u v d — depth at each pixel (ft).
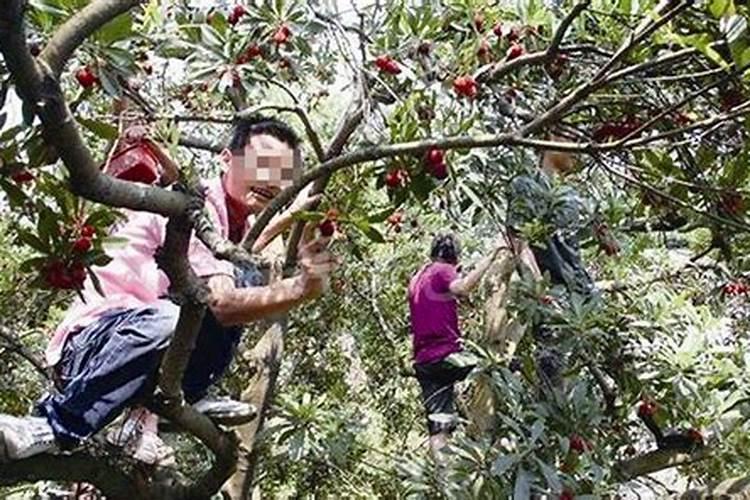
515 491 10.72
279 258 10.10
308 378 21.88
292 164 8.02
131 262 8.22
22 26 4.77
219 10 10.94
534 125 7.13
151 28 10.37
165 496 9.14
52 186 6.72
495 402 12.62
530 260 12.39
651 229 12.35
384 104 9.96
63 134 5.25
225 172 8.07
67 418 7.99
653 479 13.39
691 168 8.78
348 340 22.04
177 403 8.20
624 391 12.94
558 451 11.54
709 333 13.05
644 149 8.02
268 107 8.30
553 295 12.23
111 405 8.00
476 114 9.68
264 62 10.63
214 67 10.38
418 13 10.02
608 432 13.09
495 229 13.03
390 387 22.22
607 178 12.09
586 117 9.91
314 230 7.27
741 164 8.23
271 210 7.04
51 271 6.84
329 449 13.35
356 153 7.04
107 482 8.80
